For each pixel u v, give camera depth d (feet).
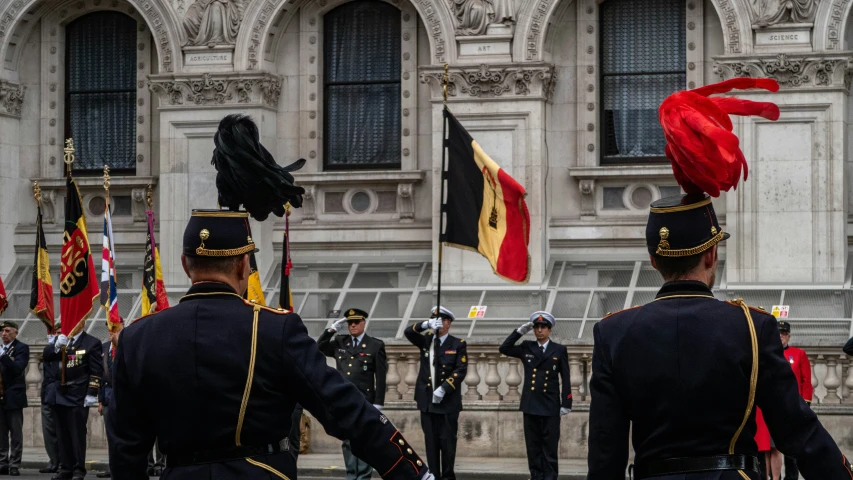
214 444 20.77
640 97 92.27
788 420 20.62
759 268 85.81
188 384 20.75
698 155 21.01
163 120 95.66
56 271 100.37
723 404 20.85
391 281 93.66
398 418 79.51
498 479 70.23
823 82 85.20
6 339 73.46
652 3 92.12
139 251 98.63
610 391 21.71
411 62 95.14
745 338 20.93
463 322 88.02
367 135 96.84
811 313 83.61
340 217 95.76
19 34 101.45
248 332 20.94
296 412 62.54
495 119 90.38
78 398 69.67
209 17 95.61
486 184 63.67
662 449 21.27
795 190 85.66
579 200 91.97
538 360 66.23
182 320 21.20
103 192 100.07
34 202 101.60
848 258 87.15
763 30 86.53
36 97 102.17
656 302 22.00
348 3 97.14
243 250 21.95
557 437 65.98
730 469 20.83
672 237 21.99
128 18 101.35
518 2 90.53
